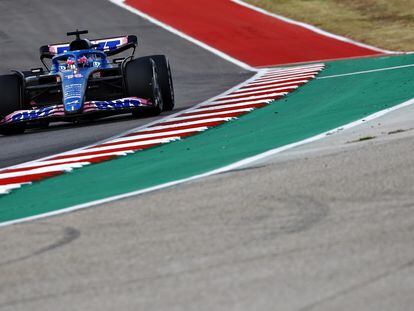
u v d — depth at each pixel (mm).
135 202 26922
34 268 20328
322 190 25391
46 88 53719
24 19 108688
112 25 104562
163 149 40125
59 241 22766
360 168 27781
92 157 39719
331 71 70062
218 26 102750
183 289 17688
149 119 52250
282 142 36844
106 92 54844
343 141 34625
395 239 19906
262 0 115625
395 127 36750
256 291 17125
